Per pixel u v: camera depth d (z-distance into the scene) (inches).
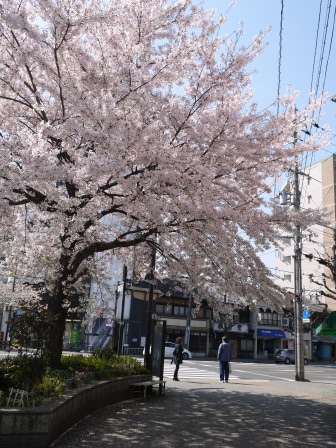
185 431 259.3
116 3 332.2
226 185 335.3
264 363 1387.8
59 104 342.3
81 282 488.4
